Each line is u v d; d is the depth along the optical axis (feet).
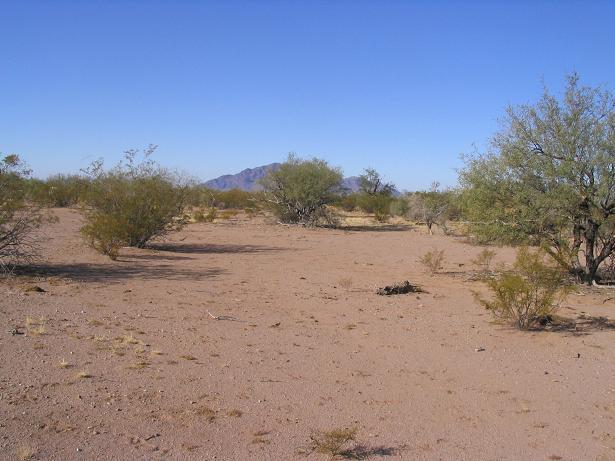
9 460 14.55
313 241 87.71
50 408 17.97
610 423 19.04
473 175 48.52
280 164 125.39
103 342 25.59
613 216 43.75
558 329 31.96
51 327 27.55
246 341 27.48
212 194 196.24
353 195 197.06
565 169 42.52
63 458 14.89
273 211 124.77
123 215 66.13
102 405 18.47
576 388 22.47
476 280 50.11
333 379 22.52
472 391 21.80
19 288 37.24
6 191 44.19
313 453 15.81
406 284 43.52
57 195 136.56
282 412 18.78
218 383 21.26
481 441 17.21
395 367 24.53
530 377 23.70
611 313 36.50
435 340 29.25
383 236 100.37
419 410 19.60
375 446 16.48
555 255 45.34
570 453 16.62
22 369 21.29
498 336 30.30
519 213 46.62
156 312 32.60
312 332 29.94
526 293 31.68
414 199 136.26
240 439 16.53
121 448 15.62
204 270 51.47
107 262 53.42
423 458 15.83
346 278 49.83
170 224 77.10
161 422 17.44
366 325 32.01
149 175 69.41
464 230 52.44
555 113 45.11
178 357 24.14
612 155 42.73
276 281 46.68
